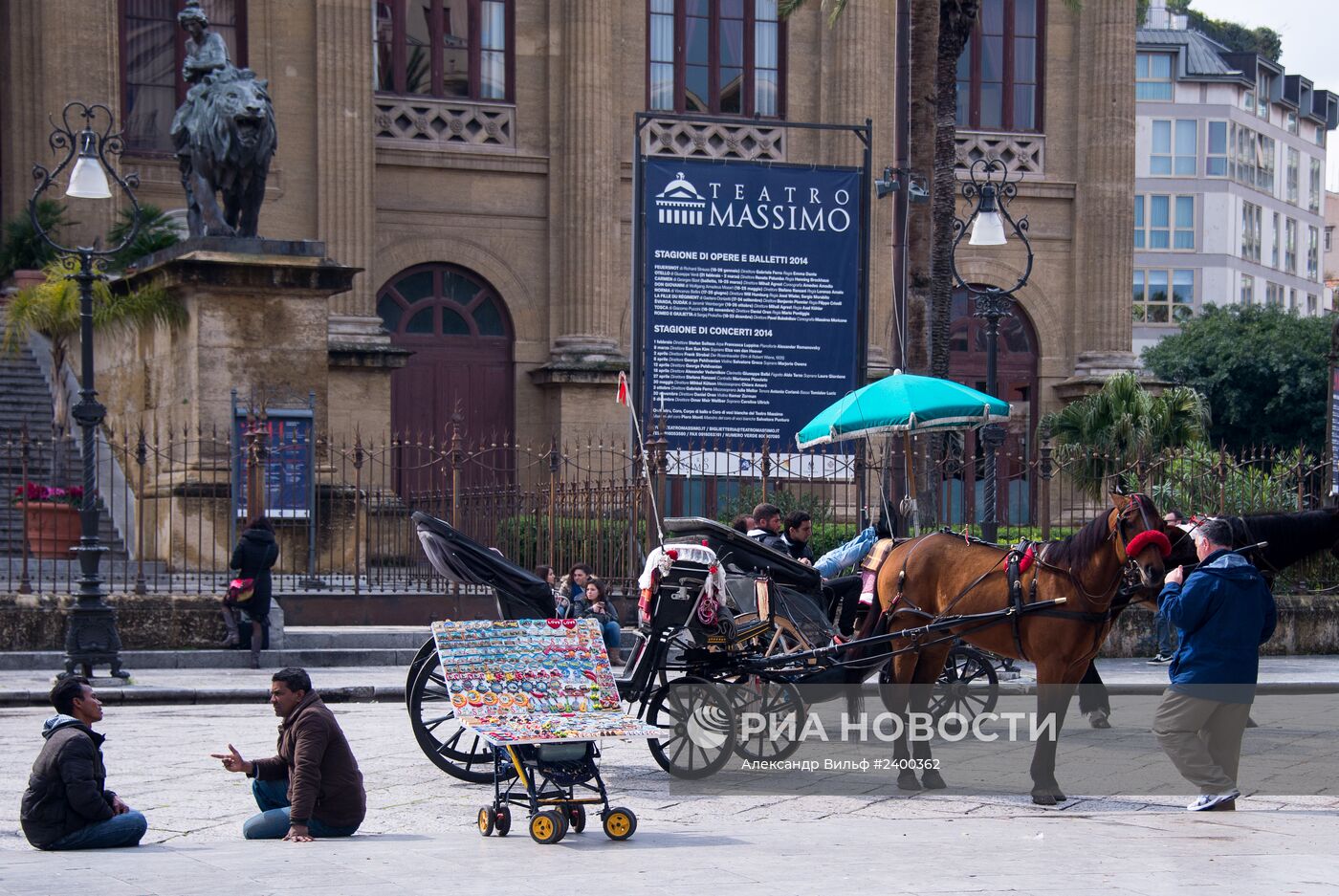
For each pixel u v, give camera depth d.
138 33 34.75
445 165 36.81
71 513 25.19
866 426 17.31
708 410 25.25
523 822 11.20
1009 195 26.03
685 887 8.61
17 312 27.47
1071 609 12.17
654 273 25.00
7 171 33.91
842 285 25.66
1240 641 11.79
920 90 25.59
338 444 33.91
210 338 25.89
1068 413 35.78
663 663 13.01
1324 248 92.00
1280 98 84.81
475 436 37.19
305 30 35.34
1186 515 24.31
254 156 26.62
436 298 37.09
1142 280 80.25
